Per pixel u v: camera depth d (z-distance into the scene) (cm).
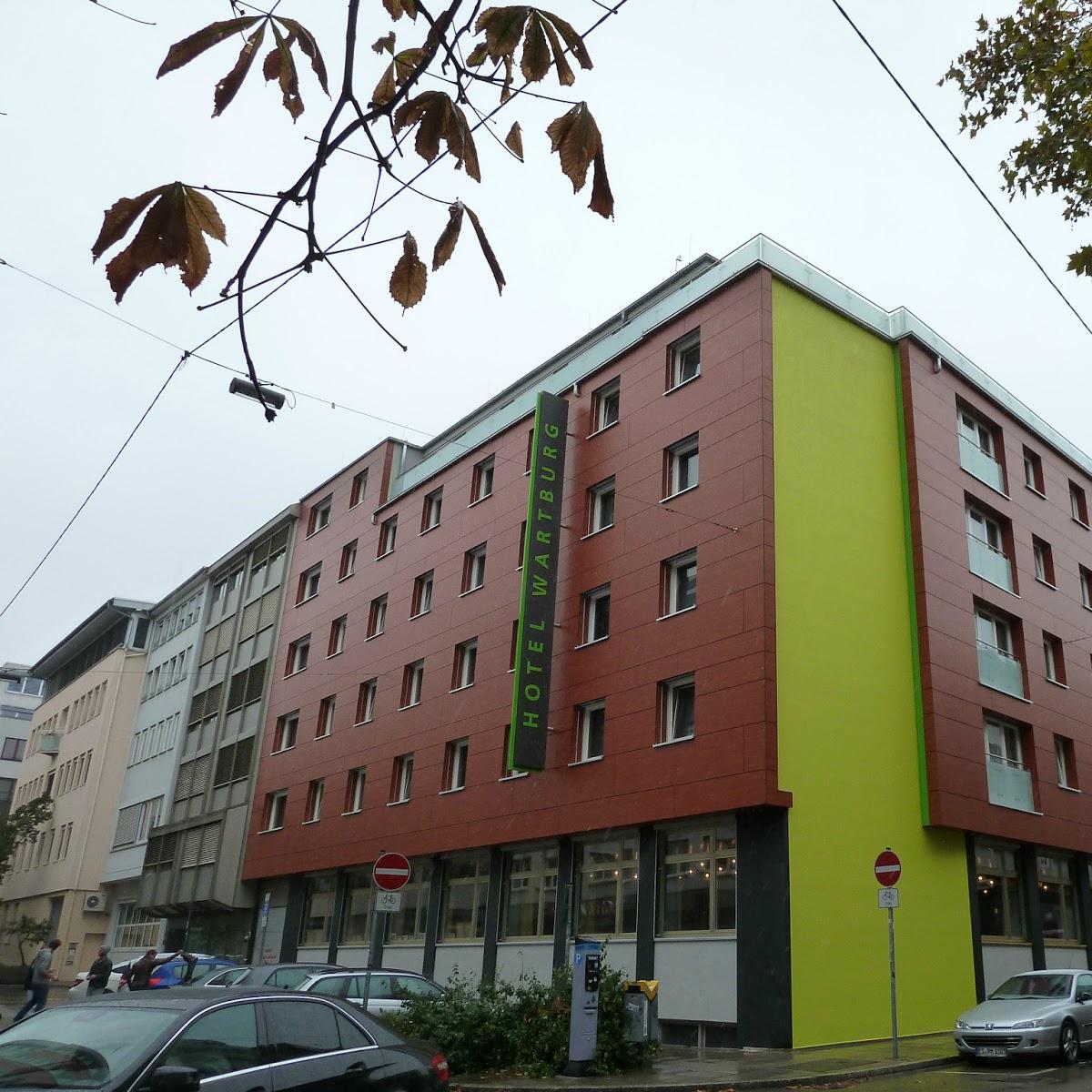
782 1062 1575
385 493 3481
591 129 262
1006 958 2258
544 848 2402
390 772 2973
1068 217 1073
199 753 4138
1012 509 2677
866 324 2433
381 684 3147
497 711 2614
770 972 1798
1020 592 2616
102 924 4644
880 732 2117
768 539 2027
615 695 2250
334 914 3075
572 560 2503
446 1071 789
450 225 270
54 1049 621
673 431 2328
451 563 2988
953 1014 2058
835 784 1980
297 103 252
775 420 2139
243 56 243
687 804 1991
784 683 1953
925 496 2361
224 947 3594
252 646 4006
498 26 254
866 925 1942
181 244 241
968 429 2659
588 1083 1332
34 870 5259
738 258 2309
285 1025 697
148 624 5144
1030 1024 1554
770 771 1866
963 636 2350
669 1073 1435
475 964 2478
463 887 2628
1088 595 2969
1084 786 2647
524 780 2439
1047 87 1031
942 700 2222
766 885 1853
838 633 2098
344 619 3475
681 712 2128
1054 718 2600
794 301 2289
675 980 1966
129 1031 635
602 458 2520
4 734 6950
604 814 2175
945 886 2147
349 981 1561
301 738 3494
